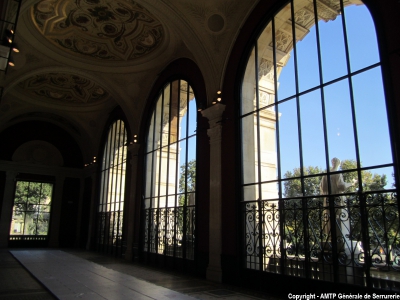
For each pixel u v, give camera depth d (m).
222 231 9.03
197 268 9.77
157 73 13.66
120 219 15.51
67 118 19.25
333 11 7.14
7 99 16.95
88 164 20.17
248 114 8.98
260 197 8.13
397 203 5.43
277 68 8.42
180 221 11.04
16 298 6.39
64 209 20.66
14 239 18.97
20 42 11.85
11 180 19.27
